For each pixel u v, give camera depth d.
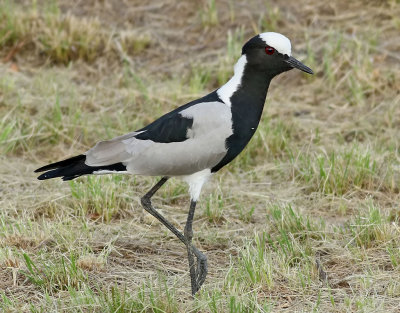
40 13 17.75
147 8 18.31
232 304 8.42
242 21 17.61
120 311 8.51
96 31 16.89
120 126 14.12
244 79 9.95
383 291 9.12
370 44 16.48
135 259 10.13
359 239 10.34
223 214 11.59
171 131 9.61
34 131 13.92
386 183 12.30
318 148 13.45
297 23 17.45
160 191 12.33
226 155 9.82
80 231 10.74
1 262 9.61
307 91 15.62
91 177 11.91
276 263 9.81
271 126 14.20
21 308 8.65
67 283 9.25
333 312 8.67
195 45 17.16
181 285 9.44
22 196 11.82
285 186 12.52
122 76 16.05
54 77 15.67
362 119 14.43
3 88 14.90
